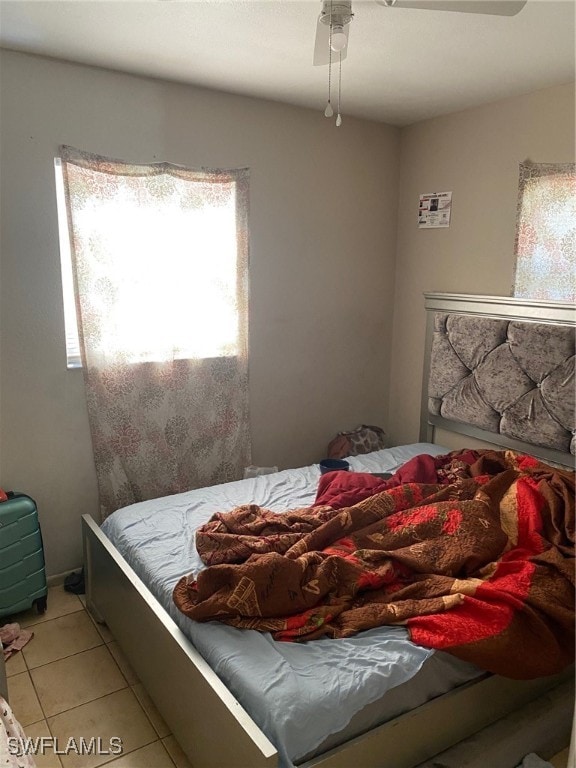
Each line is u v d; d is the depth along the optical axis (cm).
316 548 213
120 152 279
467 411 330
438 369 348
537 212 298
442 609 180
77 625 260
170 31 224
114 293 286
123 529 242
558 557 198
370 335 390
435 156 352
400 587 198
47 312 273
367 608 184
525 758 181
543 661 177
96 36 230
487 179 321
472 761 170
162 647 189
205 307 314
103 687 222
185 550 223
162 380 306
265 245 333
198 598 186
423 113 340
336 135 347
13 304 264
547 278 296
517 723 185
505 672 175
